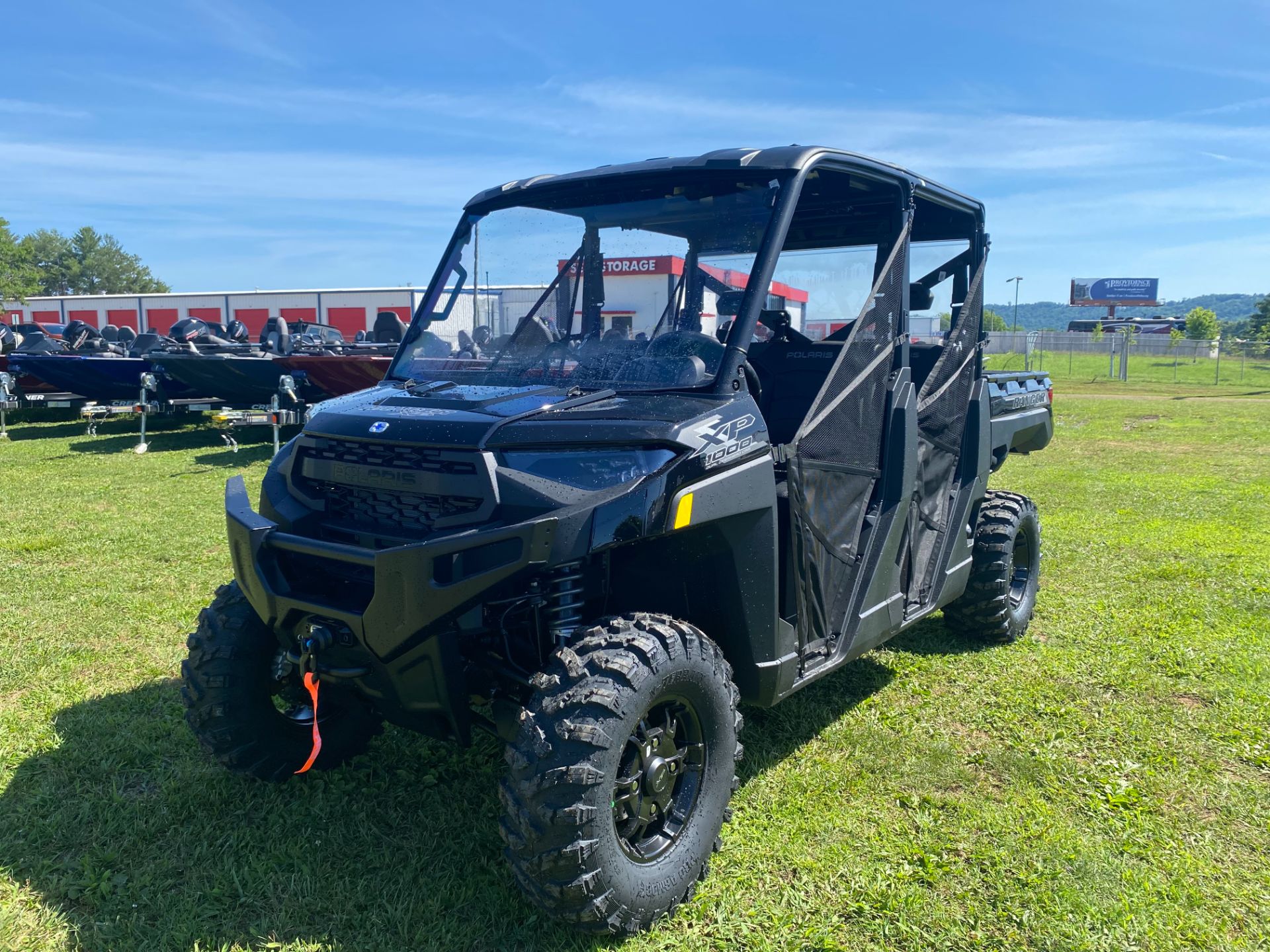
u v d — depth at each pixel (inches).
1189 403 879.1
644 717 101.6
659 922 103.7
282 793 131.3
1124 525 316.8
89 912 105.7
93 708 159.2
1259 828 124.5
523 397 113.7
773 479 114.1
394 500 108.7
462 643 108.0
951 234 173.3
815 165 125.9
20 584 234.8
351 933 102.0
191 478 404.5
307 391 478.0
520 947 99.6
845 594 135.8
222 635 124.0
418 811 127.1
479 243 144.1
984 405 182.5
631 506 96.8
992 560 187.8
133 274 4475.9
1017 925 104.1
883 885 110.6
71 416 705.6
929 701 166.7
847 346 129.3
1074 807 130.2
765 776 137.7
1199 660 185.6
